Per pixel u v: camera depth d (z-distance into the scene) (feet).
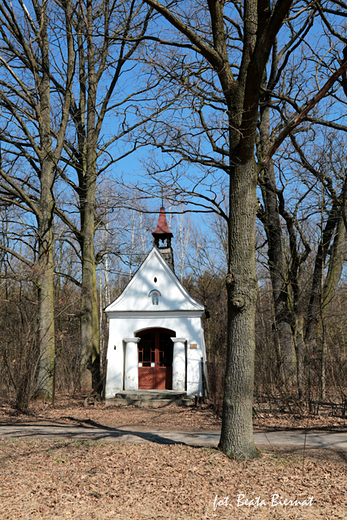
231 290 28.50
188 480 24.41
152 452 29.89
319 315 56.54
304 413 47.03
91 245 75.46
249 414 28.02
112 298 142.00
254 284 28.48
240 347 28.02
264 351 57.57
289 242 53.72
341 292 68.18
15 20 55.62
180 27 28.48
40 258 59.26
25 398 51.62
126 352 66.44
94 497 22.52
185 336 65.00
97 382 71.31
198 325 65.00
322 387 50.16
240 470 25.70
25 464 27.91
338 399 52.75
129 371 65.62
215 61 29.91
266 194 66.59
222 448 28.50
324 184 52.24
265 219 67.36
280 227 53.16
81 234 74.84
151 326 66.13
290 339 64.23
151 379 66.69
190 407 58.18
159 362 67.00
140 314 66.69
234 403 28.02
